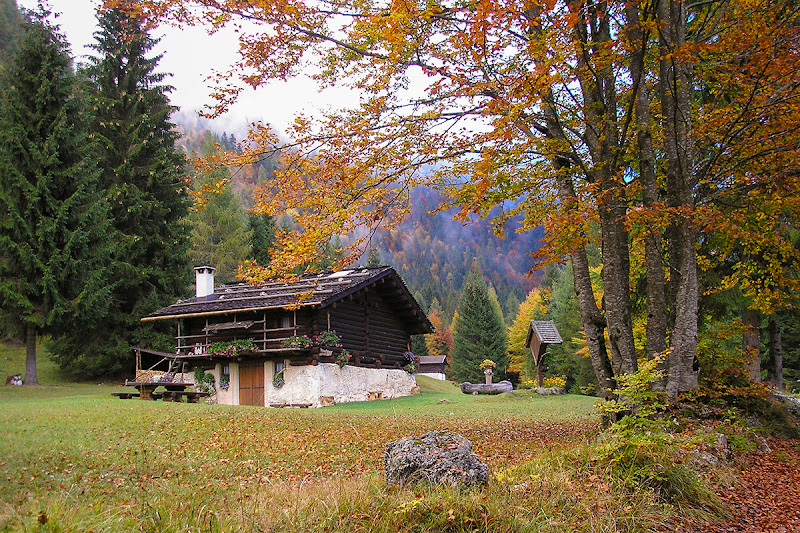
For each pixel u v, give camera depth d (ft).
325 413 58.18
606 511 20.12
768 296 44.80
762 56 31.04
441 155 34.30
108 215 103.35
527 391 89.20
